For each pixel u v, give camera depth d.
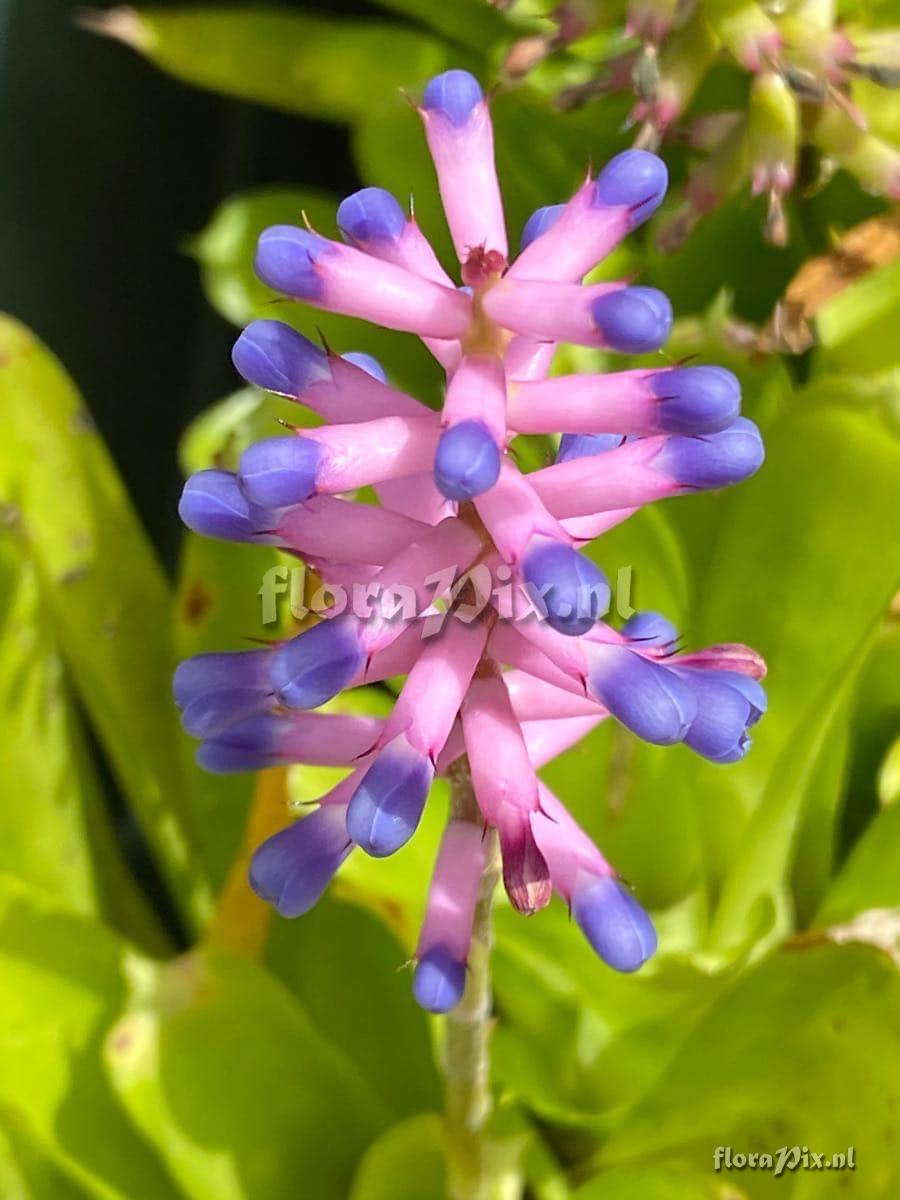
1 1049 0.25
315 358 0.18
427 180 0.30
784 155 0.24
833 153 0.25
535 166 0.30
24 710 0.28
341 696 0.27
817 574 0.26
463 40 0.32
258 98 0.33
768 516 0.26
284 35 0.32
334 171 0.41
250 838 0.26
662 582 0.26
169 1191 0.25
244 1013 0.25
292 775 0.25
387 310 0.17
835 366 0.27
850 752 0.30
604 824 0.27
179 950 0.33
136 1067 0.25
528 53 0.25
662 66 0.24
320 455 0.17
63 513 0.30
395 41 0.32
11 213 0.35
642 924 0.19
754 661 0.19
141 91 0.37
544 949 0.26
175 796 0.30
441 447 0.17
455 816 0.19
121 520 0.31
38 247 0.36
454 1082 0.21
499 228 0.18
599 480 0.18
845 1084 0.23
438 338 0.18
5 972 0.26
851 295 0.26
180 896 0.29
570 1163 0.27
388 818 0.17
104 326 0.38
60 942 0.26
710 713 0.18
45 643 0.28
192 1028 0.25
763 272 0.30
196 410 0.41
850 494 0.25
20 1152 0.26
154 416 0.41
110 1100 0.26
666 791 0.26
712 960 0.26
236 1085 0.25
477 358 0.17
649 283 0.29
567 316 0.17
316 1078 0.26
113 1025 0.26
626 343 0.17
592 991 0.26
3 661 0.27
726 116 0.25
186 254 0.40
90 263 0.37
